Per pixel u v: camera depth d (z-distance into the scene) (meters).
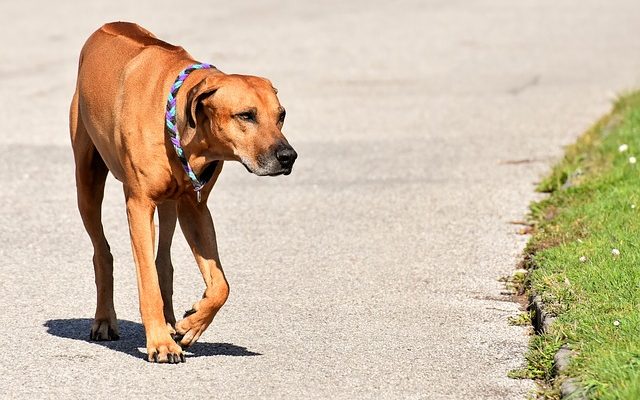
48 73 26.11
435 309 11.09
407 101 23.17
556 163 17.14
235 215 14.99
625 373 8.20
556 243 12.33
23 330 10.50
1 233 14.05
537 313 10.44
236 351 9.88
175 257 13.14
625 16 36.62
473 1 41.28
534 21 35.72
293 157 9.10
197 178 9.49
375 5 39.91
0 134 20.06
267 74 26.12
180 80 9.40
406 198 15.73
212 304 9.63
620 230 11.95
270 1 40.22
